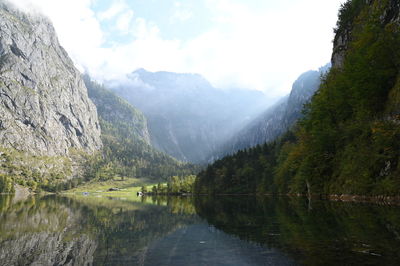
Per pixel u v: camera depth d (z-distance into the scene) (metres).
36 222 25.58
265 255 11.08
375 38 46.75
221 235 16.64
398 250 10.85
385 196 32.94
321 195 49.34
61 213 37.22
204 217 28.89
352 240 12.94
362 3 65.88
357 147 41.75
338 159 47.09
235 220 24.44
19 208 49.69
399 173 31.95
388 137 34.41
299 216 24.11
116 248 13.48
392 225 16.47
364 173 37.41
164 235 17.39
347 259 9.78
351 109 50.09
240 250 12.25
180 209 44.56
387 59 42.62
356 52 49.09
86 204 67.50
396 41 41.88
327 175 49.00
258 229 18.20
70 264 10.55
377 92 43.06
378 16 49.38
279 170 95.62
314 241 13.18
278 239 14.32
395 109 37.34
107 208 49.66
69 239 16.14
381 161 35.22
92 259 11.29
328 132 49.34
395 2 49.47
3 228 21.23
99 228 21.17
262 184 119.88
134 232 18.89
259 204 48.22
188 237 16.33
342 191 42.03
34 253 12.43
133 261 10.94
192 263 10.43
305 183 65.88
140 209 45.94
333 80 56.34
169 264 10.38
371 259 9.69
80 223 24.64
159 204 65.75
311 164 52.94
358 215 21.75
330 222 19.14
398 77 40.34
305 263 9.57
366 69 43.88
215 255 11.57
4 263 10.73
